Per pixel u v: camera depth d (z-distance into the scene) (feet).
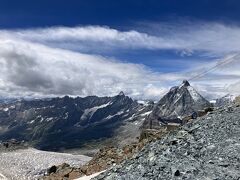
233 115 155.43
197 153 119.34
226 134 132.57
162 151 125.39
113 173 120.16
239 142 122.42
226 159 111.65
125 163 127.85
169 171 107.65
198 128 145.28
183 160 114.21
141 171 112.47
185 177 102.63
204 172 104.27
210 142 126.52
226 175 101.19
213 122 149.59
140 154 132.16
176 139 135.95
